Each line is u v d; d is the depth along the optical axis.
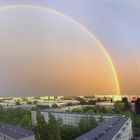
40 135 154.00
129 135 158.00
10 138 139.88
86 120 183.75
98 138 105.31
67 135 167.75
